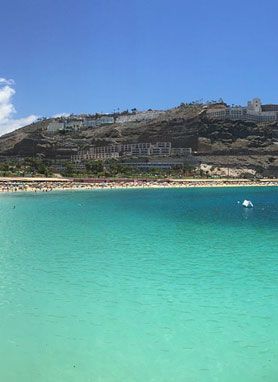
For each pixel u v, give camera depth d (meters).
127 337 16.72
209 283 23.83
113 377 13.87
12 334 17.06
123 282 24.09
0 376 13.95
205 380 13.65
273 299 21.00
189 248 34.53
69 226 47.97
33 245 35.41
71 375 13.99
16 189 126.94
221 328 17.47
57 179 158.38
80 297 21.45
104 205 79.25
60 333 17.12
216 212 67.69
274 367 14.41
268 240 39.03
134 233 43.03
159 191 138.00
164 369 14.32
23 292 22.28
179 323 18.02
